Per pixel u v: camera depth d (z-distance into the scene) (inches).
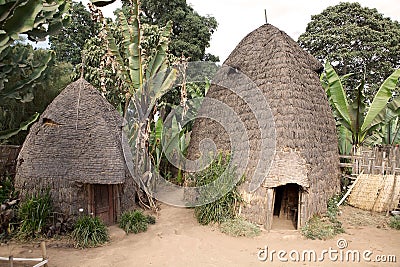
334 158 406.0
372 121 458.6
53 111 343.9
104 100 384.2
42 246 225.3
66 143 329.1
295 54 394.0
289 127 343.3
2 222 302.7
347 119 472.1
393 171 414.6
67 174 320.2
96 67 606.5
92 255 267.3
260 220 335.0
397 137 498.6
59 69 558.6
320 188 358.6
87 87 368.5
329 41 898.1
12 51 270.4
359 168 435.2
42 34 223.0
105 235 299.7
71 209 319.6
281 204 384.2
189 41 765.3
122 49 553.0
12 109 487.8
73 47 843.4
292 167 330.3
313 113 375.2
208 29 786.8
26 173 332.8
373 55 883.4
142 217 343.0
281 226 352.5
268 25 422.3
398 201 388.8
